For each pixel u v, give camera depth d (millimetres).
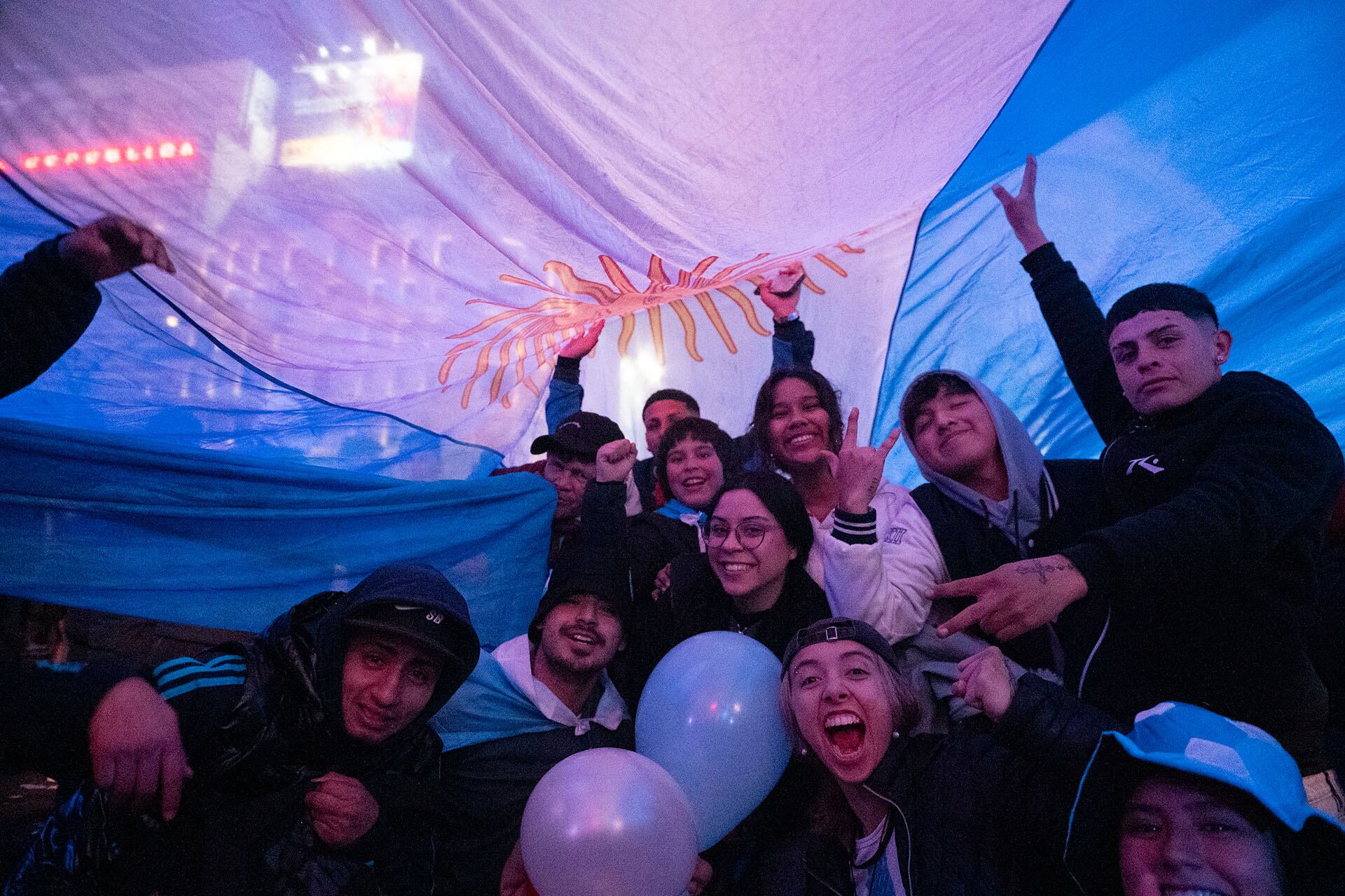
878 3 2021
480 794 2408
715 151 2367
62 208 2254
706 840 2217
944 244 3439
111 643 2998
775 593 2584
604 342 4160
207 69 2057
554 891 1925
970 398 2455
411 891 2135
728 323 3957
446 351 3049
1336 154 2758
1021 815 1836
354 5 1976
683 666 2297
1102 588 1839
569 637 2459
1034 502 2389
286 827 1979
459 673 2297
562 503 3211
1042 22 2234
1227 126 2832
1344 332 2975
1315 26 2604
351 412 3150
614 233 2643
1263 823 1448
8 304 2027
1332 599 2447
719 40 2033
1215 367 2221
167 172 2213
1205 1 2441
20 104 2041
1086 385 2596
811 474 2895
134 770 1743
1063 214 3180
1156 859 1479
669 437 3254
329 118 2193
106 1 1898
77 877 1832
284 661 2129
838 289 3680
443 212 2473
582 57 2078
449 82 2158
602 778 1981
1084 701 2145
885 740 2023
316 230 2434
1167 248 3066
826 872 2070
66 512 2570
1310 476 1968
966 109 2520
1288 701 2055
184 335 2672
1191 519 1853
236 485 2764
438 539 3014
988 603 1854
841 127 2391
